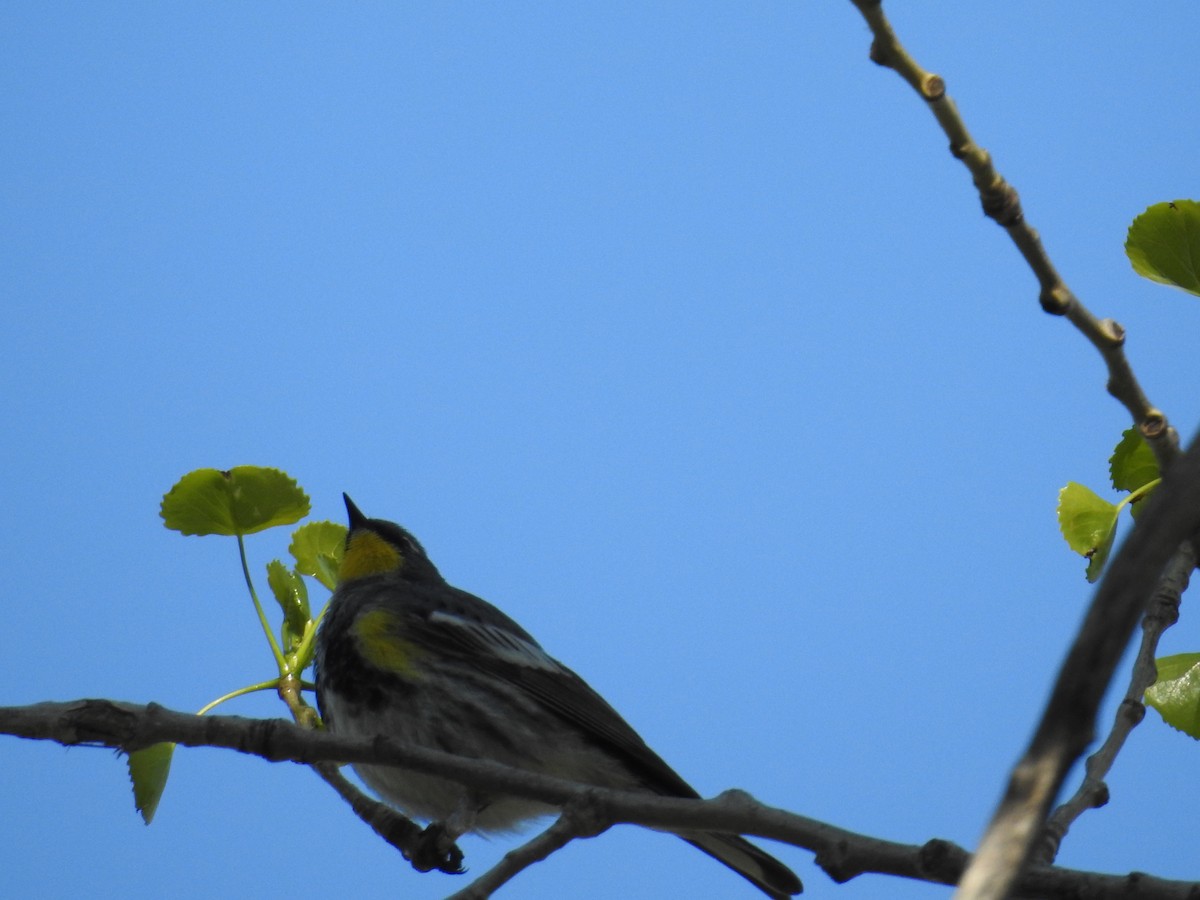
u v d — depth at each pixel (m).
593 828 8.73
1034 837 4.61
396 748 9.20
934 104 7.59
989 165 7.88
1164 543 4.82
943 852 7.60
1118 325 8.76
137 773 11.21
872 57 7.54
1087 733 4.73
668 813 8.48
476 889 8.55
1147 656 9.91
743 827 8.29
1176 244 10.26
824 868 7.89
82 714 8.92
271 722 9.21
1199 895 7.02
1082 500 11.42
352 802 12.22
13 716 8.95
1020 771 4.75
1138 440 11.64
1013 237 8.12
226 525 13.13
